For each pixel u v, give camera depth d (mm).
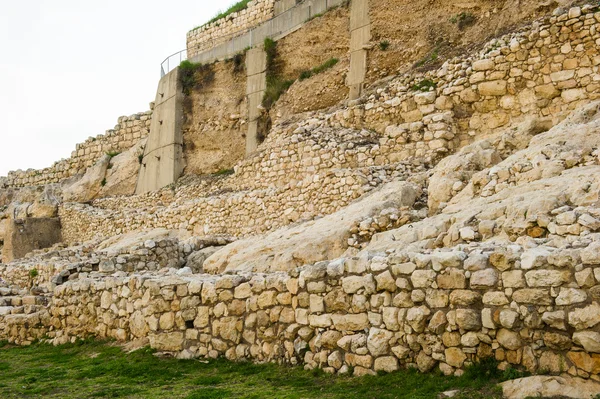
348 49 24359
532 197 9992
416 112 17969
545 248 6594
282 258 12773
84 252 20203
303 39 25734
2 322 13406
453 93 17359
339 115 20047
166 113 29656
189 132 29094
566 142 11953
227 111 27953
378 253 8047
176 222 21859
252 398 7043
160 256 15641
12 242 29906
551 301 6109
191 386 7969
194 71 29484
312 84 24328
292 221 17688
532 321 6207
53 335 12547
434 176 13805
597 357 5793
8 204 36969
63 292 12578
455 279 6789
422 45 21516
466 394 6203
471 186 12461
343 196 16438
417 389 6590
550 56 15984
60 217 31344
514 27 18422
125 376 8789
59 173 37594
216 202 20328
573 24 15711
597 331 5793
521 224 9227
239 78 27938
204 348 9359
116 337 11086
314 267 8180
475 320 6590
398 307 7230
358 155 18125
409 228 11477
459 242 9883
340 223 13406
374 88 21531
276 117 25250
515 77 16453
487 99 16875
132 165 32469
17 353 11820
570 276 6027
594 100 15180
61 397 7844
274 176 20125
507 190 11078
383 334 7309
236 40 28750
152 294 10023
